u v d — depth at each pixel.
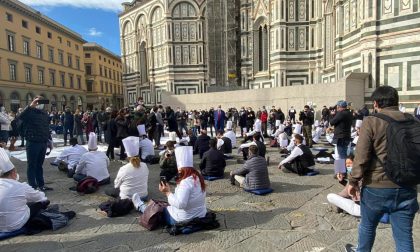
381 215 3.66
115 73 83.12
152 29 46.34
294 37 34.47
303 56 34.47
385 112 3.60
